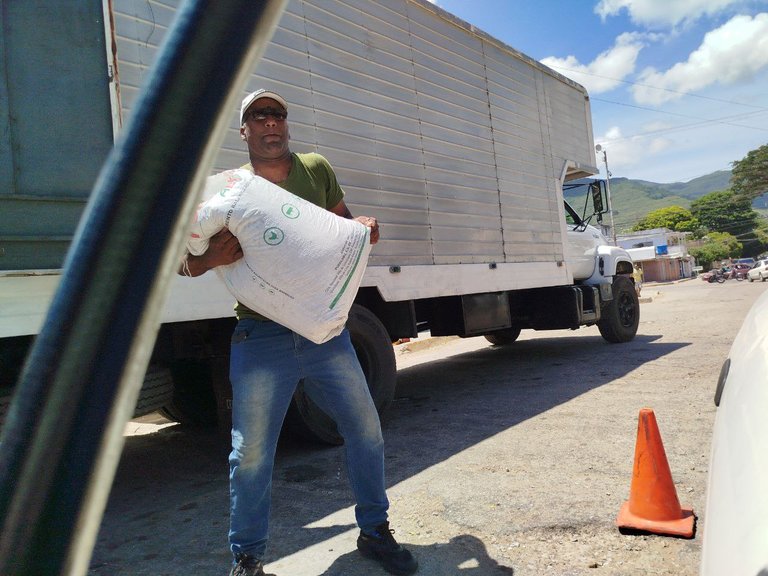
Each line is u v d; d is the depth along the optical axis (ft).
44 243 8.81
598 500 9.81
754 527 2.88
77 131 9.13
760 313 5.97
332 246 7.16
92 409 1.05
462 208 18.60
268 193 7.13
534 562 8.05
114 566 8.88
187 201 1.15
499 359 28.40
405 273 15.93
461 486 10.98
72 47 9.19
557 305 25.40
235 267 7.20
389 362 15.40
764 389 4.09
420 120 17.20
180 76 1.15
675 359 22.94
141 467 14.57
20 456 1.03
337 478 12.14
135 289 1.09
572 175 27.86
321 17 14.32
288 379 7.84
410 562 8.00
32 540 1.01
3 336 8.43
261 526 7.70
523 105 22.65
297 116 13.41
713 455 4.18
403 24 16.98
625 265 30.83
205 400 15.58
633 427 13.87
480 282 19.03
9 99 8.65
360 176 14.94
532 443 13.30
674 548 8.11
